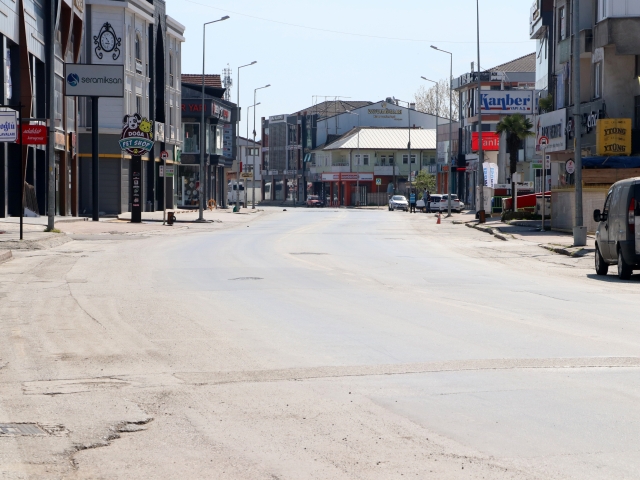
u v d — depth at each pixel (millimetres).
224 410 7625
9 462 6180
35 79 50000
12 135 29000
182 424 7168
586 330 12297
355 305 15211
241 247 31797
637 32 41500
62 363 9883
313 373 9219
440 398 8023
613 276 21984
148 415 7465
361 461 6102
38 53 48688
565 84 49562
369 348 10781
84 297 16453
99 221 52719
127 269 22516
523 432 6852
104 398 8109
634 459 6125
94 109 52344
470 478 5703
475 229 48406
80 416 7441
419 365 9633
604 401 7883
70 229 43406
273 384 8688
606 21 41969
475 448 6418
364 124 152125
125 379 8969
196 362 9898
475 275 21516
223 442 6633
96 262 24750
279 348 10797
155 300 15938
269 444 6562
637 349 10656
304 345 11016
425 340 11383
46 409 7684
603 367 9492
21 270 22234
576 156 30500
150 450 6457
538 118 55719
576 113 30375
